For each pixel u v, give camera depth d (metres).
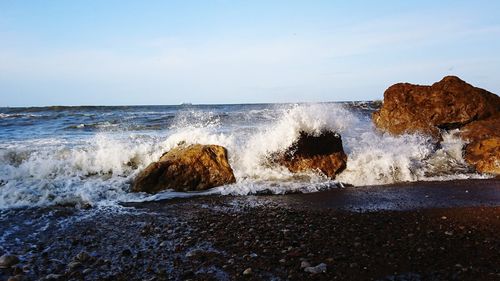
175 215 6.23
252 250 4.64
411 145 10.21
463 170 9.42
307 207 6.62
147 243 4.97
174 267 4.22
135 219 6.04
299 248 4.66
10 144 11.67
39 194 7.17
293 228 5.45
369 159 9.09
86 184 7.84
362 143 10.05
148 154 9.16
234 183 8.15
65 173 8.41
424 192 7.56
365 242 4.86
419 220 5.79
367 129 11.96
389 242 4.86
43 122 21.47
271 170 8.68
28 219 6.02
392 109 12.28
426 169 9.32
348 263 4.21
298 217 6.01
